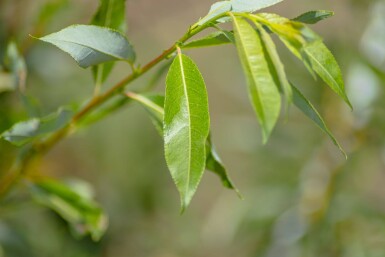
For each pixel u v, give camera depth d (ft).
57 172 2.99
